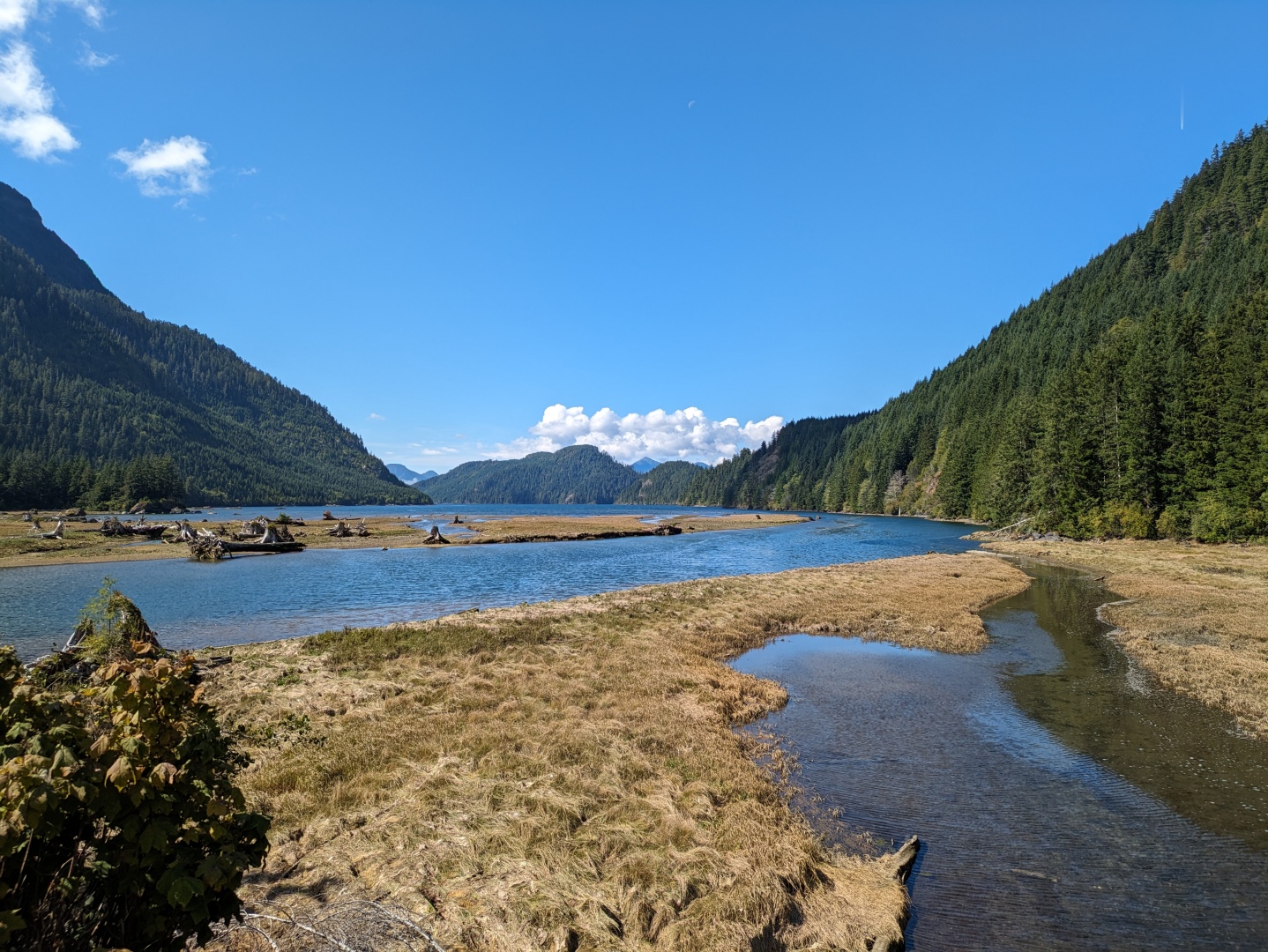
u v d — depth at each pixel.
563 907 7.41
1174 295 124.44
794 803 11.77
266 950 6.26
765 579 39.91
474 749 12.28
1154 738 15.23
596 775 11.36
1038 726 16.03
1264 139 161.38
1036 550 61.34
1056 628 28.12
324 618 29.27
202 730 4.79
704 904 7.67
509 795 10.34
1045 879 9.46
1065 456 71.38
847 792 12.36
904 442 170.88
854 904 8.43
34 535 62.72
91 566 46.78
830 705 17.73
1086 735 15.40
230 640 24.89
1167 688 19.38
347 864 8.20
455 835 8.97
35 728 4.40
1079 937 8.17
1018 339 177.12
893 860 9.64
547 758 11.88
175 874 4.27
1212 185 170.62
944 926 8.36
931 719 16.58
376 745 12.41
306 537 75.25
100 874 4.27
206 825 4.64
